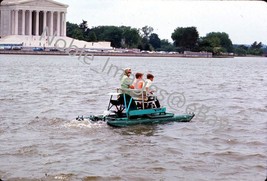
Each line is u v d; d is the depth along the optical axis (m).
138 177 19.97
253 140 27.05
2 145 24.67
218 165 21.78
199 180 19.64
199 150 24.53
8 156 22.56
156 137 27.27
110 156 23.08
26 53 173.38
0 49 176.62
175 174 20.44
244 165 21.56
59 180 19.52
